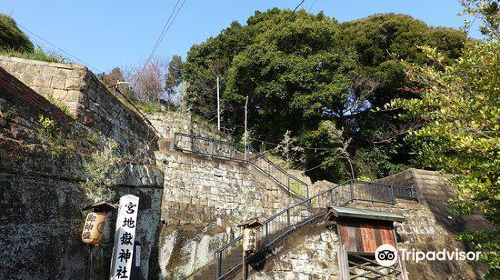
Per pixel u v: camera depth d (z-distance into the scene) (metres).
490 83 5.93
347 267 9.63
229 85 21.98
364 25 23.25
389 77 20.61
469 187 5.56
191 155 12.88
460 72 6.59
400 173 15.96
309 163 20.12
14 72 8.32
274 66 19.80
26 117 6.43
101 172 7.91
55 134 7.18
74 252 6.91
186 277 10.11
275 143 21.48
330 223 10.52
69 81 8.48
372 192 13.32
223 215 12.50
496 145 5.29
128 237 7.50
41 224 6.14
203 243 10.94
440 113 6.05
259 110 21.88
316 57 19.86
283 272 9.46
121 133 10.31
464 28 6.77
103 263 7.85
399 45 21.31
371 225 10.49
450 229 13.33
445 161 6.70
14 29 15.03
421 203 14.05
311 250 9.94
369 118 21.75
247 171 14.05
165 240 10.20
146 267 9.48
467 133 5.83
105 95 9.63
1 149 5.57
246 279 9.12
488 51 6.15
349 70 20.12
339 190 13.62
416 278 11.06
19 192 5.78
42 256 6.03
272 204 13.88
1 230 5.27
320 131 18.98
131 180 9.59
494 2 6.18
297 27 20.42
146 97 22.81
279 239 10.02
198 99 24.80
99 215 6.54
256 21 27.03
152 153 11.93
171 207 11.31
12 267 5.36
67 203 6.95
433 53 7.02
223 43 25.80
